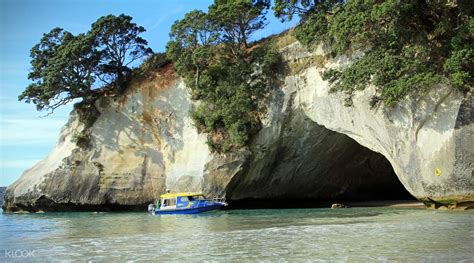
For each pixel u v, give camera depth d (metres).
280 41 41.16
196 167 42.69
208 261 15.98
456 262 13.93
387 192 50.38
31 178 49.97
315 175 44.41
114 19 47.69
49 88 47.25
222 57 44.03
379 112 31.34
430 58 29.20
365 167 46.62
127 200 46.56
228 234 22.69
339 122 35.50
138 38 49.81
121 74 50.66
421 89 28.69
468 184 27.64
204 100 43.75
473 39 27.61
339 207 39.50
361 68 30.88
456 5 29.39
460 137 27.55
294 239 19.98
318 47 37.66
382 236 19.45
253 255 16.69
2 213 49.88
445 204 29.33
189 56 43.28
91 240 22.52
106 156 48.38
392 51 30.28
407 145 30.11
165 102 47.34
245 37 44.53
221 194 40.94
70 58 47.03
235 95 41.12
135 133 48.59
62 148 51.00
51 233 26.48
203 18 42.06
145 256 17.42
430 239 17.98
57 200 47.78
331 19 35.09
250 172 41.66
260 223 27.42
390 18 29.52
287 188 44.16
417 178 29.86
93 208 47.69
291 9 38.91
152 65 50.09
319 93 36.97
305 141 40.97
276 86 40.34
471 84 27.41
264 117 40.50
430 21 29.81
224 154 40.84
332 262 14.80
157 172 46.50
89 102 51.03
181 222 30.50
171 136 46.28
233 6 41.50
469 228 20.38
